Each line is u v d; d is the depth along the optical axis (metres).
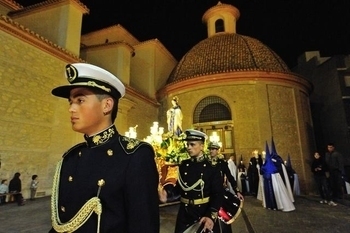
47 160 9.45
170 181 4.71
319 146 17.91
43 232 4.60
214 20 21.02
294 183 11.17
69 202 1.10
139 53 18.83
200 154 2.88
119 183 1.05
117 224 1.01
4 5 12.82
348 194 9.43
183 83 15.05
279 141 13.17
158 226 1.03
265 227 5.28
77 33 12.33
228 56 16.30
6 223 5.26
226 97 13.95
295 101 14.19
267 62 16.06
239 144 13.11
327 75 17.92
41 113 9.43
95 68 1.19
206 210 2.58
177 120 7.15
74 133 10.79
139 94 15.20
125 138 1.22
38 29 12.33
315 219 5.93
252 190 10.59
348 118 16.09
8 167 8.07
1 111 8.04
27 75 9.04
